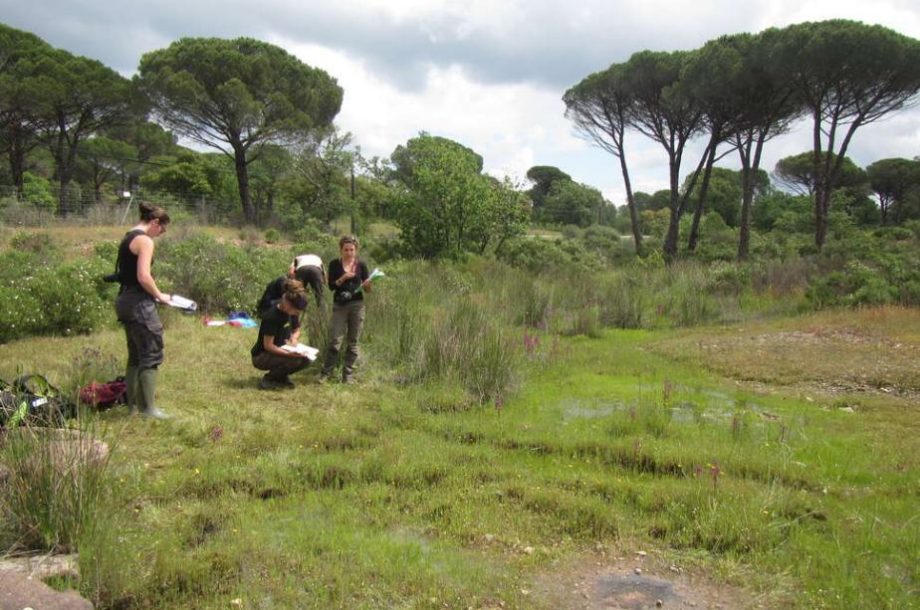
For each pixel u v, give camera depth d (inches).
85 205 1081.4
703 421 257.8
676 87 1017.5
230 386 278.1
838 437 243.0
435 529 163.3
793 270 681.6
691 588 142.4
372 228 1232.8
